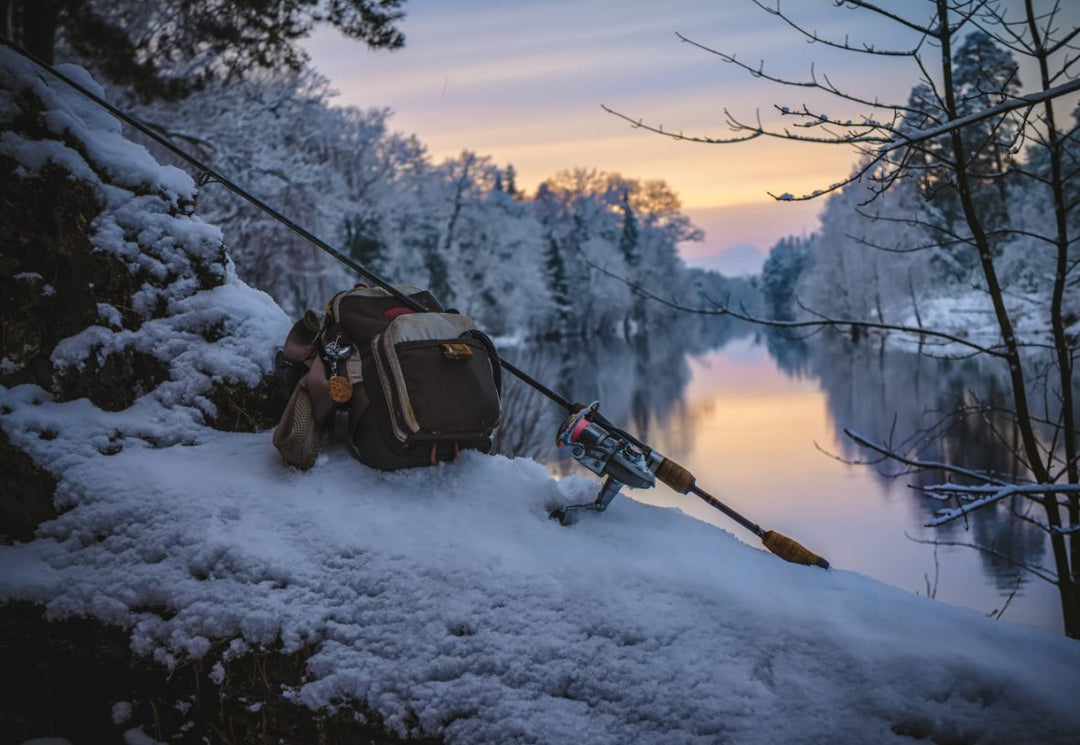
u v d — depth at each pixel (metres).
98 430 3.46
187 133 14.47
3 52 3.71
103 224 3.74
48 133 3.72
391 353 3.16
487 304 62.19
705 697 2.39
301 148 18.25
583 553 2.85
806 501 16.14
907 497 15.91
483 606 2.71
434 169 53.72
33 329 3.60
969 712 2.24
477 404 3.18
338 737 2.67
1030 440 4.38
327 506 3.12
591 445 3.01
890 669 2.35
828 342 64.69
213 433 3.62
